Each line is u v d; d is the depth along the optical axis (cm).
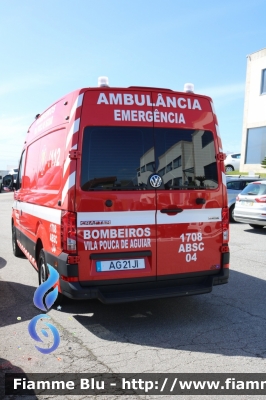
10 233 1256
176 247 486
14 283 669
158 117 483
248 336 453
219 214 511
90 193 451
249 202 1189
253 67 2523
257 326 484
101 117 461
